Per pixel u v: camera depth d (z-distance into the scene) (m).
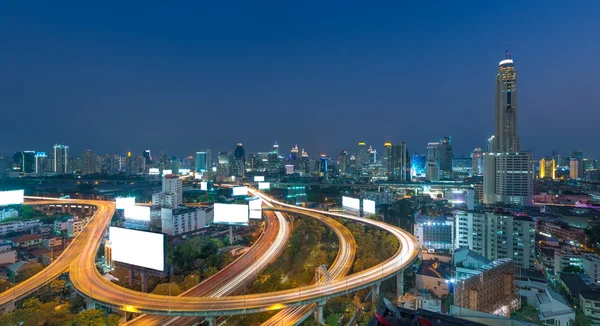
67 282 153.00
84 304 135.75
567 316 119.56
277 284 146.62
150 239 140.88
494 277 127.44
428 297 129.50
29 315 110.00
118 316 114.81
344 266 170.25
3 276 159.38
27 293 131.50
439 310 121.19
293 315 122.25
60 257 174.00
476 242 192.75
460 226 199.38
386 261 165.62
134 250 144.88
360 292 153.38
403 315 33.44
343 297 140.88
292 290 129.12
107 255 180.88
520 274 160.25
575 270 170.50
